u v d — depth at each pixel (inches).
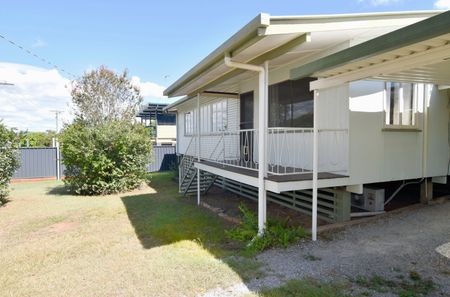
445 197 257.8
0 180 320.8
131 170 409.7
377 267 134.9
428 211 219.1
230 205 299.6
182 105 542.6
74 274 143.3
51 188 451.5
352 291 114.9
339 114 197.2
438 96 239.9
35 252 176.7
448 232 174.2
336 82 152.4
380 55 113.2
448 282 119.3
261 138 182.4
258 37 140.6
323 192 222.1
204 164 294.8
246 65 173.2
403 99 218.1
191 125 483.8
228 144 350.0
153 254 165.9
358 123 194.5
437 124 239.9
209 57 190.4
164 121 1071.6
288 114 249.0
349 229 189.0
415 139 226.4
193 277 133.5
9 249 183.6
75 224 242.4
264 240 168.4
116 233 211.6
